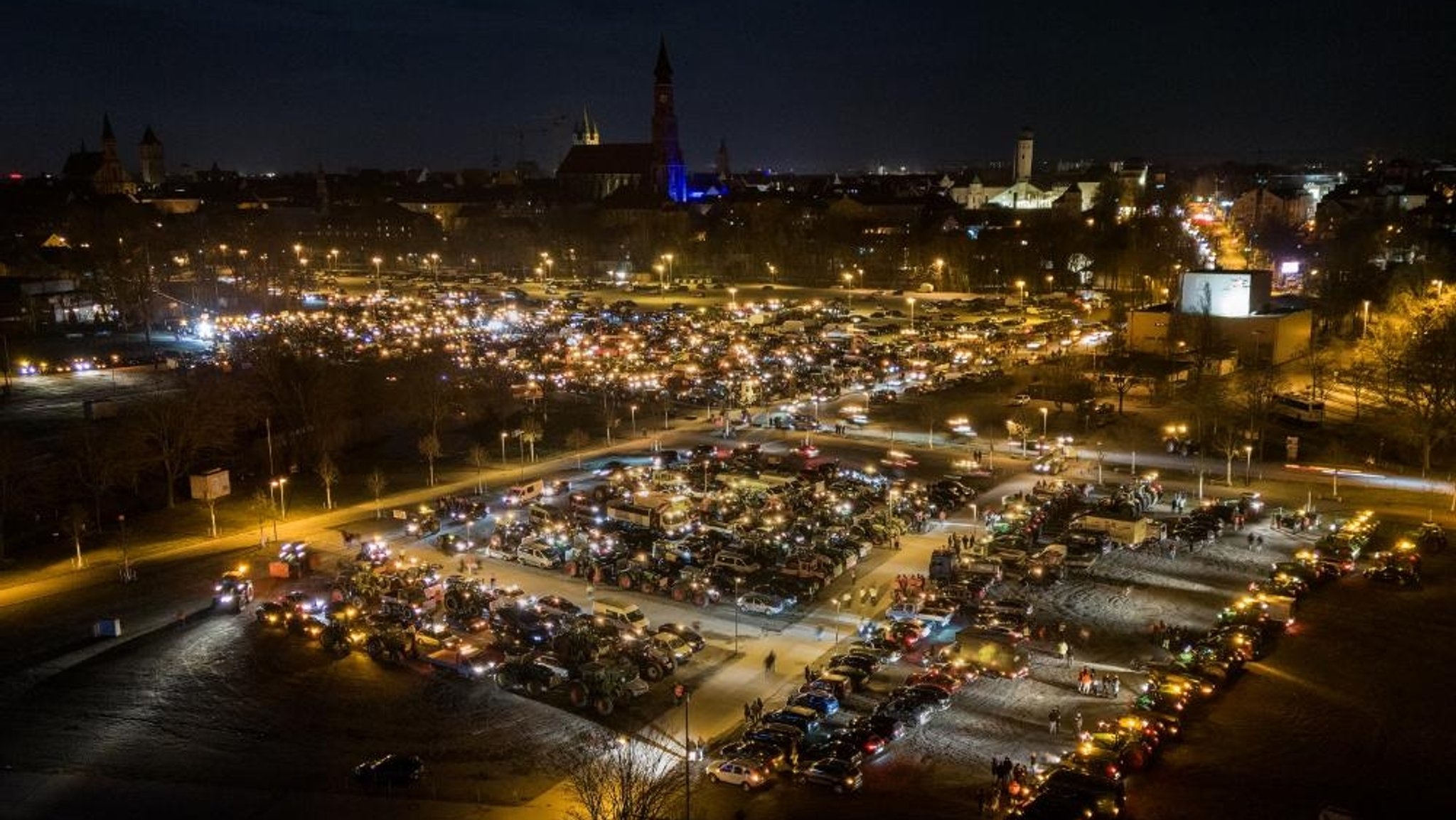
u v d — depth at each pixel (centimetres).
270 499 9819
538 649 6656
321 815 4916
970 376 14838
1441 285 14625
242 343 15512
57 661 6656
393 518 9588
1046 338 17625
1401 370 11356
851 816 4819
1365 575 7644
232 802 5038
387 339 17488
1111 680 5969
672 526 9056
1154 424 12231
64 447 10400
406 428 12950
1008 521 8719
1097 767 4984
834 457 11300
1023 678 6197
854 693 6084
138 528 9406
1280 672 6188
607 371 15212
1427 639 6600
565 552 8338
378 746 5562
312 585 7956
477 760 5409
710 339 17662
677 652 6500
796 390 14388
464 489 10556
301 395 11756
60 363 15538
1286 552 8212
